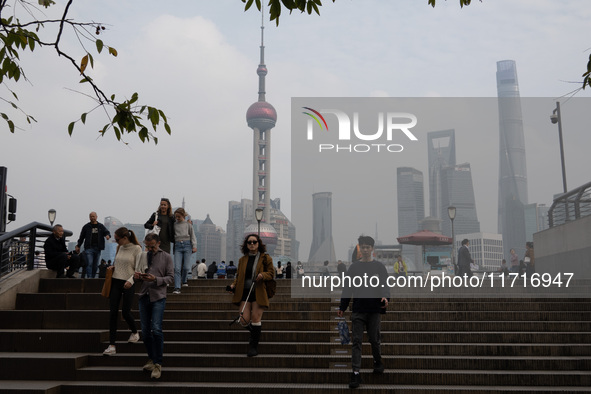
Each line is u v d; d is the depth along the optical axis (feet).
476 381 23.82
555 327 29.27
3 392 22.18
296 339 28.76
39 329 31.22
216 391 23.12
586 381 23.62
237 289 26.71
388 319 30.86
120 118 16.67
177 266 35.83
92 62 16.34
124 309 27.22
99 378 24.82
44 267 40.37
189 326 30.42
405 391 22.45
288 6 17.06
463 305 32.12
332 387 22.95
